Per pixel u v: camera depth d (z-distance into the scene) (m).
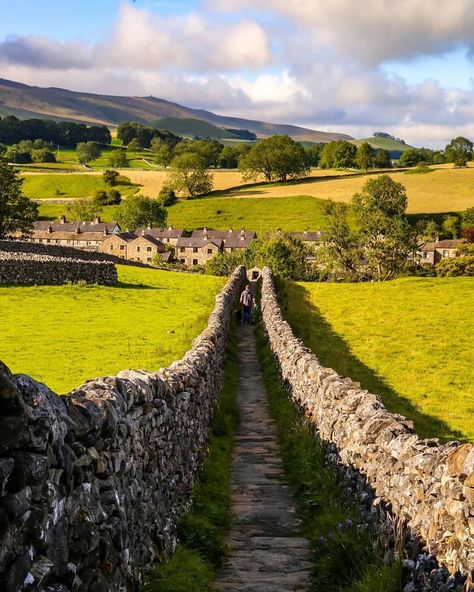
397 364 29.20
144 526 8.37
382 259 98.75
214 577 9.06
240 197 184.00
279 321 27.55
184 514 10.74
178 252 154.12
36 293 44.31
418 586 7.59
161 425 9.85
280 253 92.38
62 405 5.97
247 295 37.72
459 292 47.91
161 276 58.78
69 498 5.88
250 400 21.58
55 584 5.44
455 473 7.42
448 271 95.00
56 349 28.98
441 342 33.66
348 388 13.65
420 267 99.75
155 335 32.81
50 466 5.51
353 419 11.92
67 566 5.68
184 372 12.85
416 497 8.49
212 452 15.41
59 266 47.88
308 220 163.00
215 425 17.39
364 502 10.49
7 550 4.76
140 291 48.47
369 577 8.16
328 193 180.00
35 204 94.69
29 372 24.20
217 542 10.02
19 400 4.98
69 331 33.69
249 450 16.11
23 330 33.69
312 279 98.06
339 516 10.63
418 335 35.38
